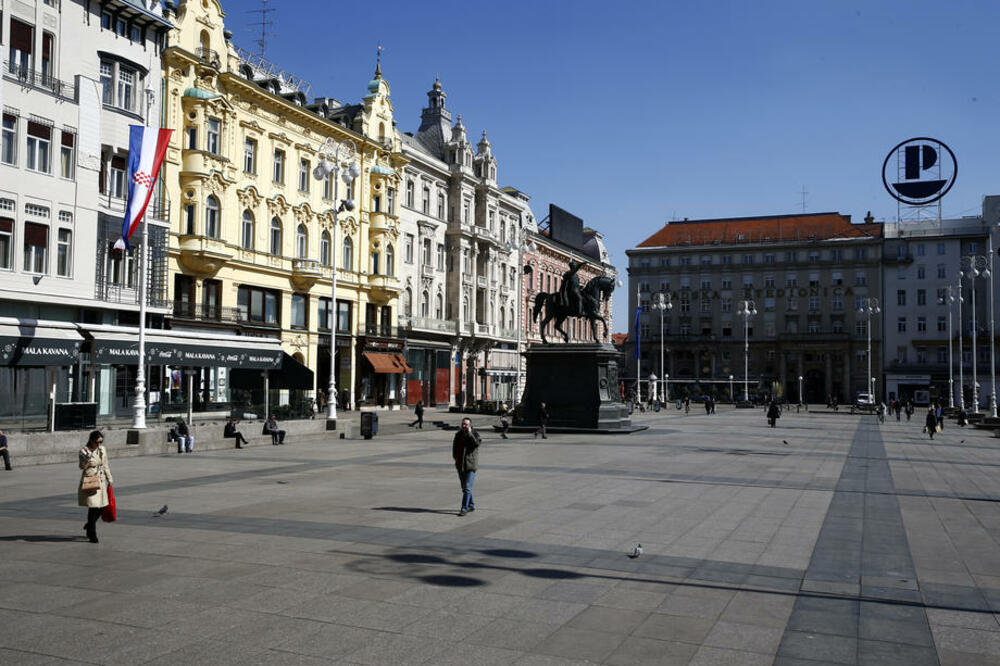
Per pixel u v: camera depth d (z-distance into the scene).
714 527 14.19
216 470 22.83
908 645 7.97
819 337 114.75
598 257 118.00
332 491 18.28
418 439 37.69
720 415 72.44
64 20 36.66
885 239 114.31
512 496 17.69
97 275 38.16
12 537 12.70
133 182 30.98
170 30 44.53
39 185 35.03
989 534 13.88
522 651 7.67
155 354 31.84
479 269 81.25
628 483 20.27
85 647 7.62
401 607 9.02
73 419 27.14
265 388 36.28
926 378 110.12
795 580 10.51
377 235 64.06
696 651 7.73
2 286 33.44
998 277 107.88
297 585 9.88
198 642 7.79
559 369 41.16
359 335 61.84
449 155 77.75
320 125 58.69
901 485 20.88
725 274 122.19
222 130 49.28
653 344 123.56
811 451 32.03
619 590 9.89
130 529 13.42
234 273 50.44
